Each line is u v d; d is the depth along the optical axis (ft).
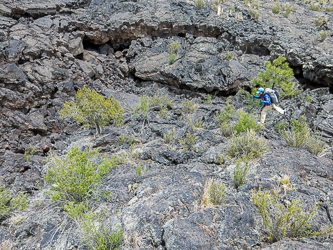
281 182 14.33
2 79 28.25
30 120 28.04
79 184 13.83
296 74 44.21
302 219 10.39
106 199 14.71
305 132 21.89
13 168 21.72
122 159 20.13
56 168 15.28
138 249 10.55
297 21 50.70
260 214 11.34
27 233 12.75
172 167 18.65
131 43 48.03
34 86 30.25
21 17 39.86
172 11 50.52
